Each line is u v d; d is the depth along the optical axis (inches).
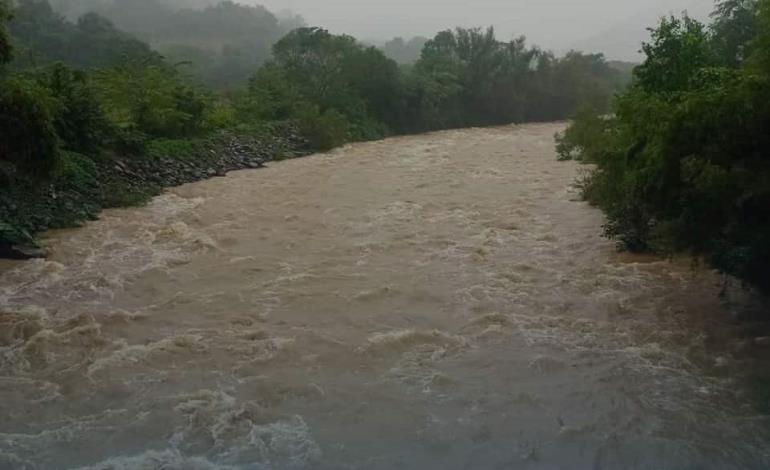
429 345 310.2
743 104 280.8
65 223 538.9
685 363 287.4
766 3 328.2
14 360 299.1
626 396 260.8
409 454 225.9
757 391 261.7
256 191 701.3
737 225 289.7
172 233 522.0
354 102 1380.4
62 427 243.6
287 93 1205.1
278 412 253.0
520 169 850.1
